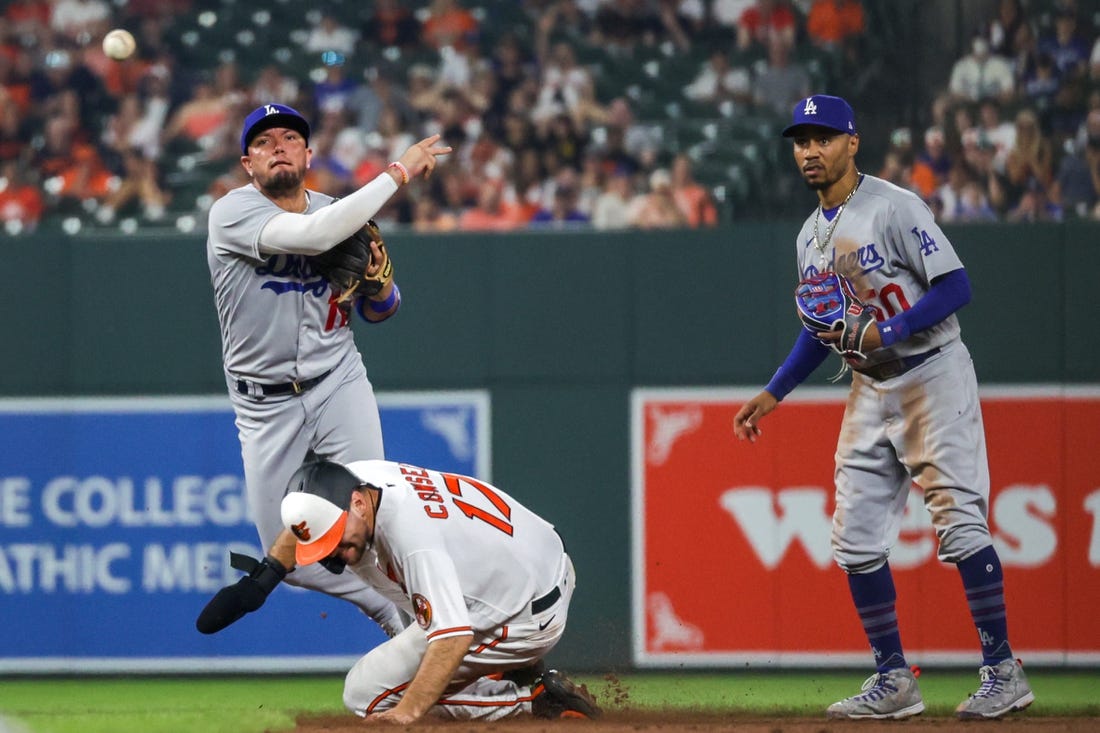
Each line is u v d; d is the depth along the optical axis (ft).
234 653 91.61
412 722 51.42
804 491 89.76
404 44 145.69
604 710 66.13
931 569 88.69
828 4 136.98
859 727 53.72
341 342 62.44
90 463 92.32
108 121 138.31
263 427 61.87
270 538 63.87
